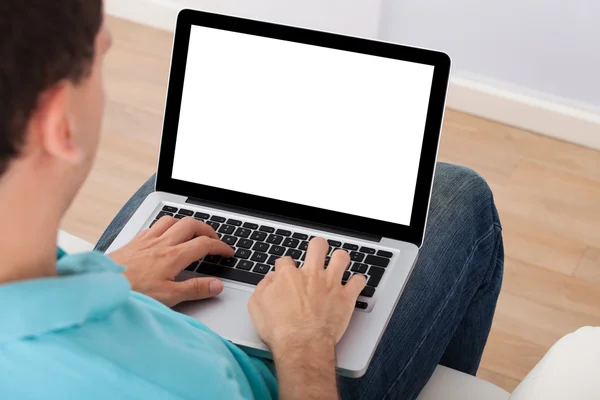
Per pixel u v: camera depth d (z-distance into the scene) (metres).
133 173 2.06
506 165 2.09
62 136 0.45
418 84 0.98
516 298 1.72
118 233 1.08
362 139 1.00
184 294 0.88
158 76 2.41
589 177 2.05
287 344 0.78
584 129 2.14
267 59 1.02
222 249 0.96
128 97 2.31
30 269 0.50
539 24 2.08
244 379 0.69
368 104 0.99
